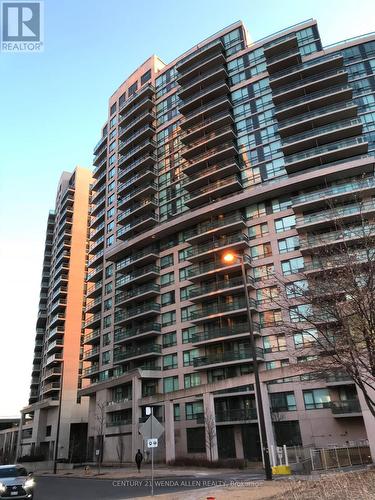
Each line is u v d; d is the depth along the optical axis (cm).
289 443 3991
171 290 5672
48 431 7706
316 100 5256
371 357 1220
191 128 6325
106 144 8200
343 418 3859
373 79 5331
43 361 9381
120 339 5938
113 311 6500
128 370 5812
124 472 3344
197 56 6738
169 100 7062
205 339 4894
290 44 5912
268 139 5559
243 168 5584
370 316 1227
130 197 6750
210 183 5853
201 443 4588
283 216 4959
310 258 4547
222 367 4766
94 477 3106
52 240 10775
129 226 6588
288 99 5625
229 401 4616
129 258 6425
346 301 1284
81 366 8156
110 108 8369
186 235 5822
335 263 1373
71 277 8844
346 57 5594
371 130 5000
